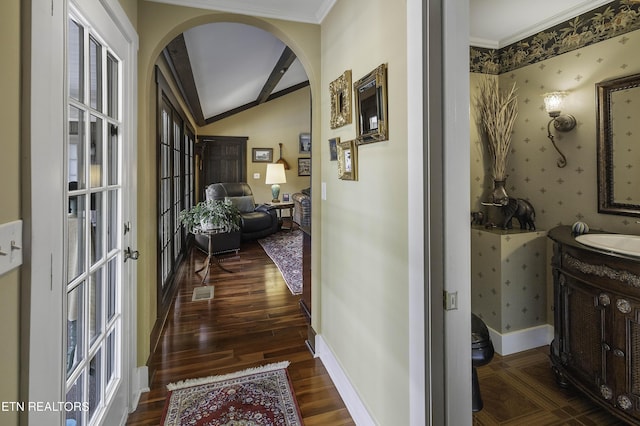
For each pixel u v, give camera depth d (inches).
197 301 132.0
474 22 92.7
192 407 71.1
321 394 75.9
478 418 68.9
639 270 57.6
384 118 54.2
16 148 31.1
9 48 29.8
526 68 99.0
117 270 64.1
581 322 69.7
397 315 52.1
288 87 314.0
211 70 167.8
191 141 250.5
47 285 36.0
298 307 126.3
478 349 52.3
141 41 75.6
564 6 84.2
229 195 249.0
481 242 96.9
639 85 73.9
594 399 66.5
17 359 31.4
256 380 80.8
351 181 70.3
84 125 49.2
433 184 42.9
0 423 28.9
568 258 73.0
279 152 326.6
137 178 75.5
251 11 82.4
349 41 69.9
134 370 72.2
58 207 38.6
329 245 85.1
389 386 55.0
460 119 43.4
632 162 75.9
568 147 89.2
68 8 41.7
